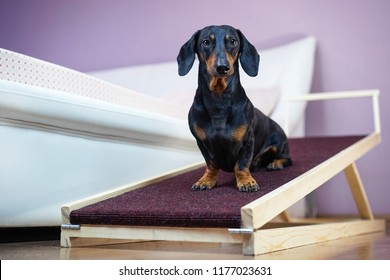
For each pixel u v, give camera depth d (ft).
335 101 12.16
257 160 7.32
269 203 5.50
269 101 10.55
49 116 6.48
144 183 7.07
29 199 6.53
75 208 6.32
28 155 6.48
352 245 6.51
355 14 11.98
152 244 6.82
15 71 6.19
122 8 14.21
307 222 10.15
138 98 7.81
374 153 11.75
